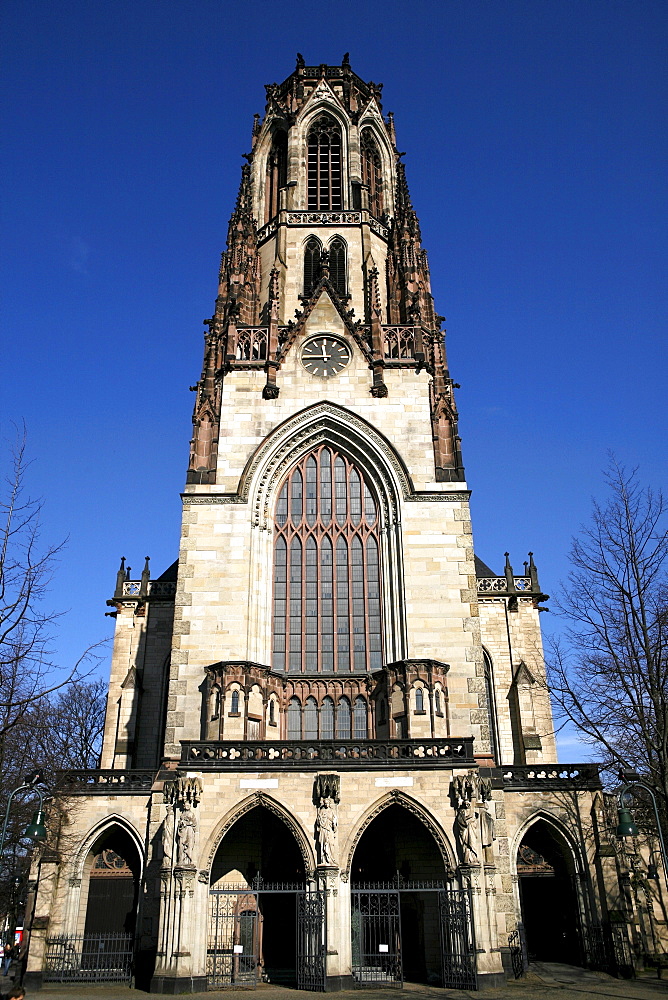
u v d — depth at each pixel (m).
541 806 57.41
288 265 78.50
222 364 68.50
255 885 52.25
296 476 66.19
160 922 46.69
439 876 53.47
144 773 59.09
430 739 51.53
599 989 45.28
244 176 85.06
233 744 51.53
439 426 66.25
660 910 60.97
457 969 46.41
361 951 48.41
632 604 56.91
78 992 48.03
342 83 88.19
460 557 61.41
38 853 55.53
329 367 68.25
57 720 85.38
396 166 88.19
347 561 63.34
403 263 75.75
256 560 62.09
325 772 50.06
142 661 76.56
